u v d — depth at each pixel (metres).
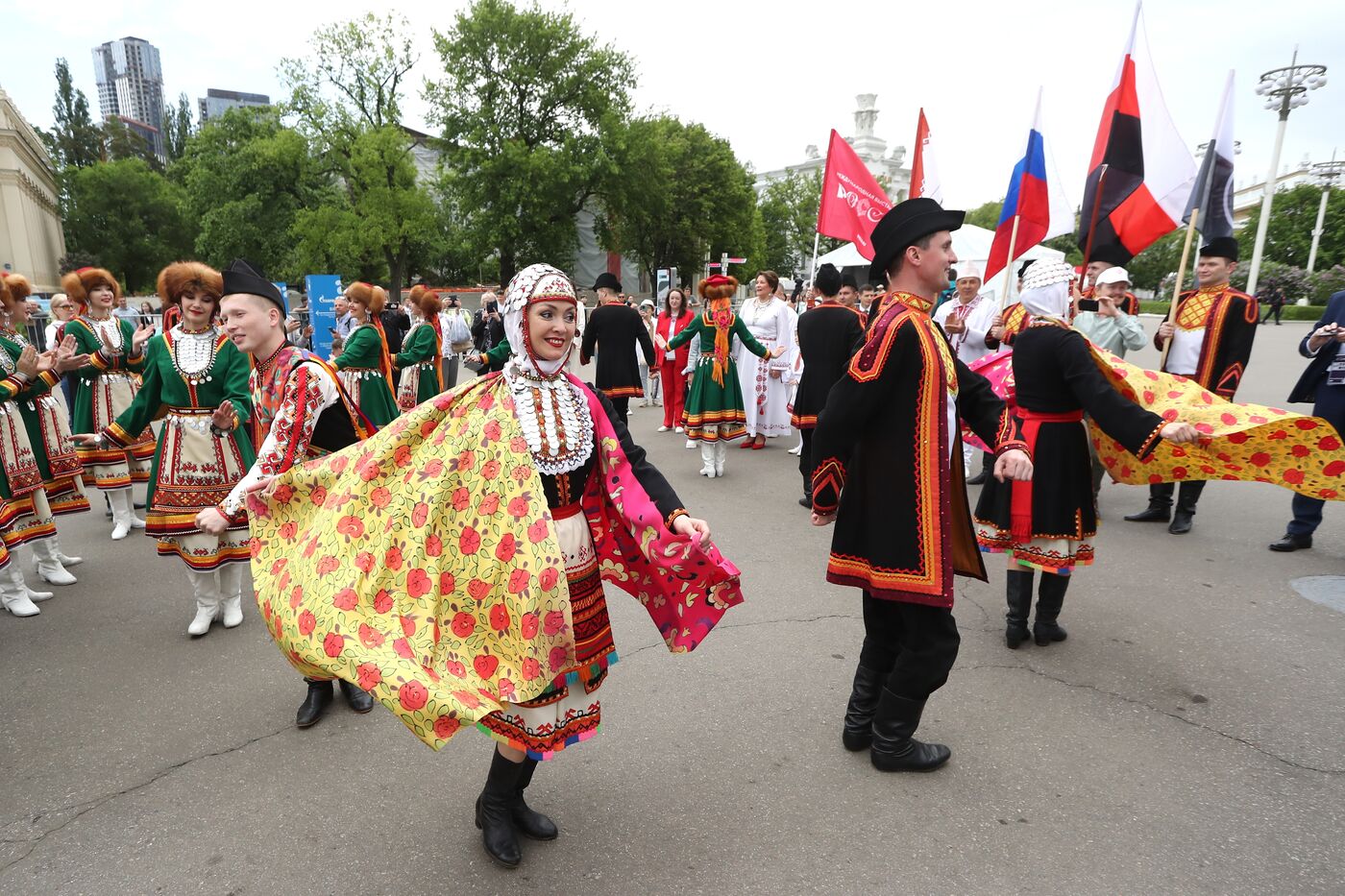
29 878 2.40
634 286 54.72
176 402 3.90
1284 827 2.58
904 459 2.68
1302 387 5.36
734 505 6.72
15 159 40.19
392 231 33.53
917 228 2.66
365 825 2.64
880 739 2.88
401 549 2.13
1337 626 4.12
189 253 54.94
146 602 4.61
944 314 7.24
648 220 38.88
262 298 3.21
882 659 2.98
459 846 2.53
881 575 2.74
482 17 33.53
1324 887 2.30
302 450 2.92
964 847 2.50
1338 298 5.15
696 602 2.45
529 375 2.24
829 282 6.43
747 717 3.29
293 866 2.44
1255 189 51.66
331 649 2.04
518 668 2.09
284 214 36.00
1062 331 3.52
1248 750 3.02
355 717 3.34
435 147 35.94
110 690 3.57
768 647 3.95
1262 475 3.26
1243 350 5.50
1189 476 3.48
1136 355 18.81
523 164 32.78
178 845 2.54
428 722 1.94
